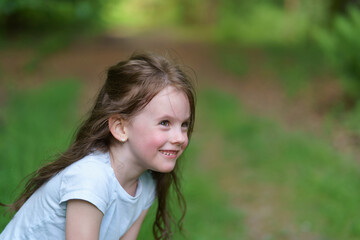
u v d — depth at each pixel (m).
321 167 6.46
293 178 6.25
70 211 2.12
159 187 2.71
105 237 2.29
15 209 2.51
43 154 4.32
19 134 6.12
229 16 25.69
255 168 6.80
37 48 16.31
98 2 14.88
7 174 4.23
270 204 5.60
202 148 7.68
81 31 21.19
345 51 8.61
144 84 2.16
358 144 7.38
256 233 4.89
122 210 2.32
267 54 17.16
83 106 9.06
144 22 32.91
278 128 8.67
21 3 8.26
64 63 14.85
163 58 2.30
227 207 5.36
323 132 8.22
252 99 11.63
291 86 11.89
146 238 3.69
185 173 5.71
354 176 6.01
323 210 5.23
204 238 4.35
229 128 8.72
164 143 2.17
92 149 2.30
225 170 6.78
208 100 11.02
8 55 15.01
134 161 2.29
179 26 31.31
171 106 2.15
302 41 18.11
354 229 4.70
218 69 15.42
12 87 10.57
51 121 7.39
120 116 2.20
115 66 2.29
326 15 18.44
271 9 24.27
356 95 8.91
